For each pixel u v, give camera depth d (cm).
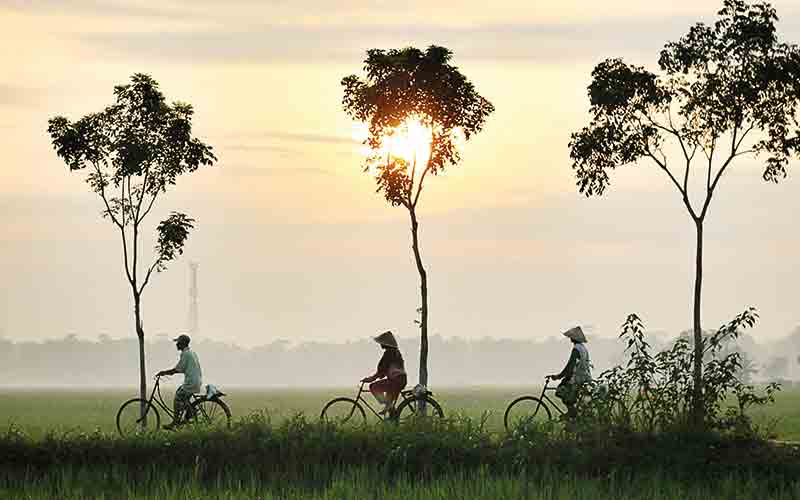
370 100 4928
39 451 3403
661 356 3575
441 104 4950
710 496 2947
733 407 3553
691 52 4150
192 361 4238
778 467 3219
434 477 3231
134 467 3353
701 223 4138
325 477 3241
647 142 4194
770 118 4156
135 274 4934
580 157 4266
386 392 4059
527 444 3350
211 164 5156
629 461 3275
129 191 5041
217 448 3394
